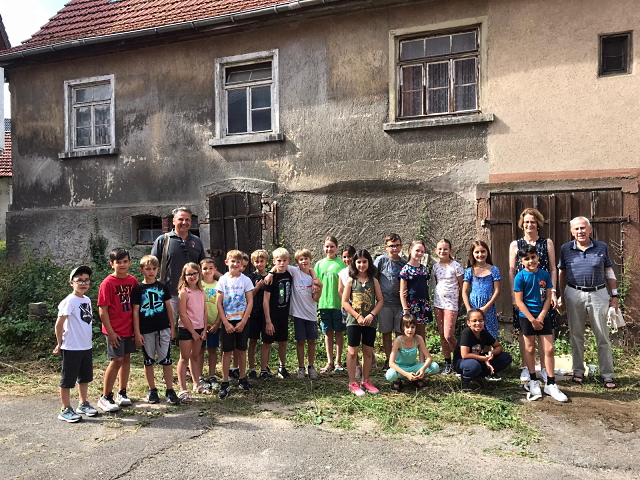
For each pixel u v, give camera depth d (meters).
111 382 4.71
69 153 9.73
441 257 5.80
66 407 4.50
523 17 7.06
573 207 6.83
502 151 7.19
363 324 5.05
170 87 9.09
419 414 4.53
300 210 8.27
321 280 6.09
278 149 8.41
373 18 7.83
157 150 9.20
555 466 3.54
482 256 5.47
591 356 6.23
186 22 8.34
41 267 9.14
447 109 7.57
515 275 5.29
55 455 3.78
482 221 7.23
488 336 5.23
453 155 7.43
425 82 7.67
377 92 7.83
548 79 6.96
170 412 4.67
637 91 6.58
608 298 5.25
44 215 9.99
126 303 4.75
